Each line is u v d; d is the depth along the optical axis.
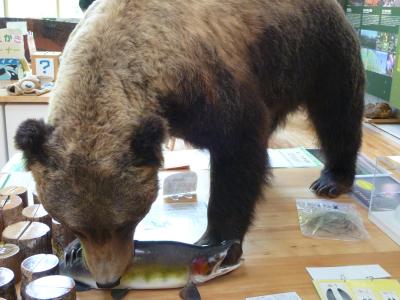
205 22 1.50
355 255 1.63
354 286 1.42
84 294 1.40
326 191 2.11
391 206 1.92
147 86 1.27
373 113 3.46
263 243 1.71
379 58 3.48
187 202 1.96
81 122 1.16
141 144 1.13
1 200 1.65
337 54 2.01
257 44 1.69
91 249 1.21
